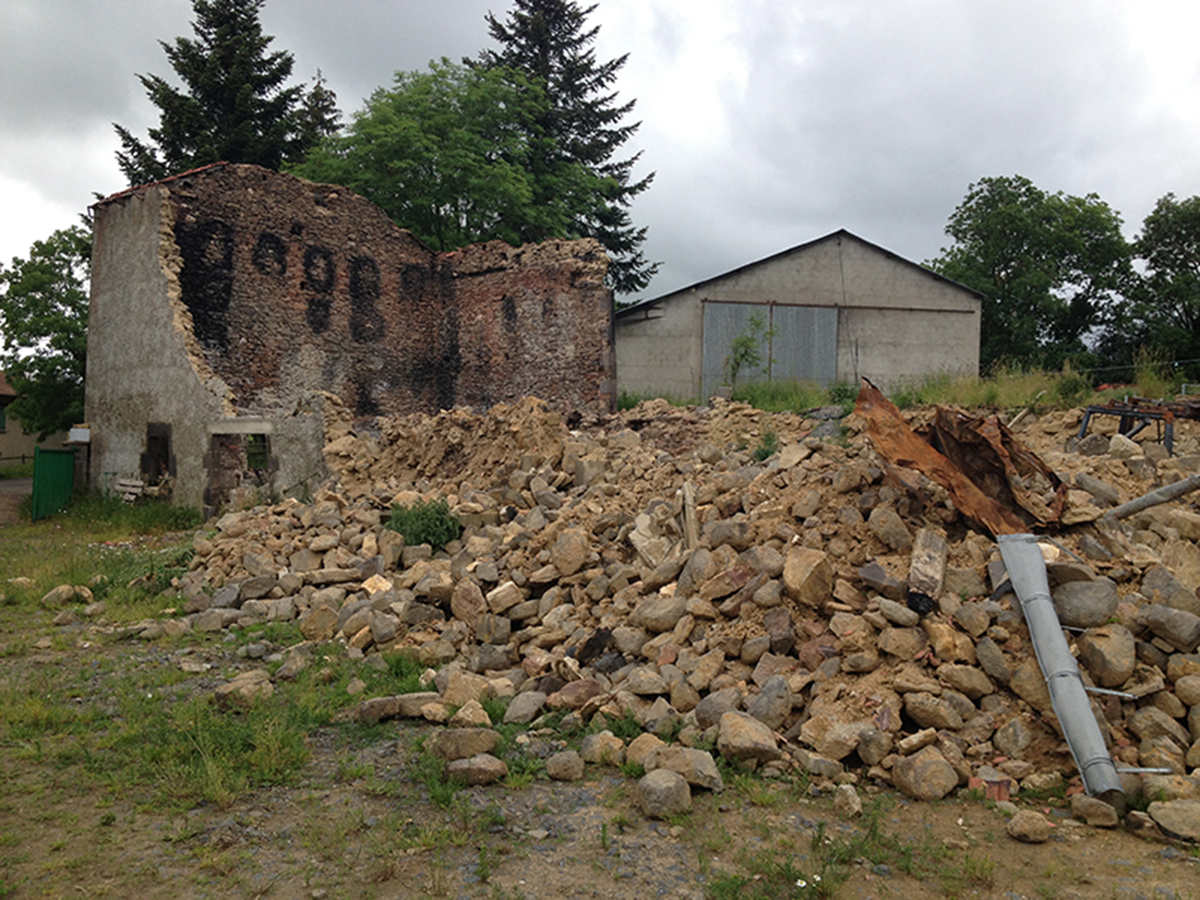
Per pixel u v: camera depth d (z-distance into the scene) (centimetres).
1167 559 609
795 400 1902
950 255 3622
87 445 2073
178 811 446
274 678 690
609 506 998
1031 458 689
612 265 3684
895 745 490
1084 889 366
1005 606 555
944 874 380
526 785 481
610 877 380
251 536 1118
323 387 2119
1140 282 3469
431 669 705
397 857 399
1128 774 453
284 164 3006
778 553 659
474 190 2711
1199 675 493
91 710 601
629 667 624
